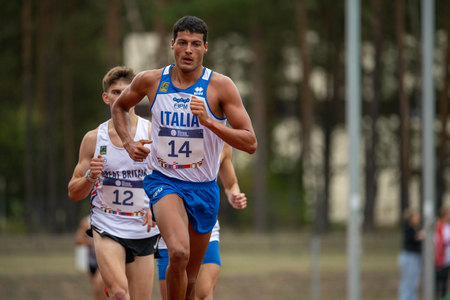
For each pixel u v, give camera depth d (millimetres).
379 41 113812
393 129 142375
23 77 134000
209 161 17922
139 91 17922
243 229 139500
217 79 17484
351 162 48031
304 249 102125
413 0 107062
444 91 88750
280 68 149375
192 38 17188
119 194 22219
